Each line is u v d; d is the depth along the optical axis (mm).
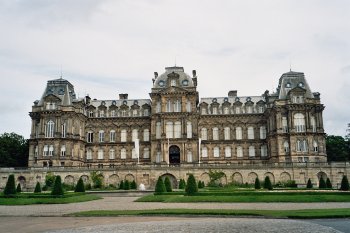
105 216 36562
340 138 125000
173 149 105750
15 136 129625
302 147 98750
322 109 101188
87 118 116875
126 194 70062
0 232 27328
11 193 58031
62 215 37406
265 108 115062
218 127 116062
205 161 113812
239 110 117000
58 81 110500
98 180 88812
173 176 90500
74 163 105750
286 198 49969
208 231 26625
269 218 33781
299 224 29422
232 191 60625
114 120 117062
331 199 49062
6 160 117125
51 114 105000
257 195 53312
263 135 114375
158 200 52656
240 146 114188
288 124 100688
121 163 114188
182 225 29688
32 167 93000
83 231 27266
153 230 27297
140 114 117938
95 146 115688
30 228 29172
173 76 108562
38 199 53031
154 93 109000
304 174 88688
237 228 27812
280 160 99500
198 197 52562
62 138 103312
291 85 105062
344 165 87875
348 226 28203
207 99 121375
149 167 90875
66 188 85938
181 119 105188
